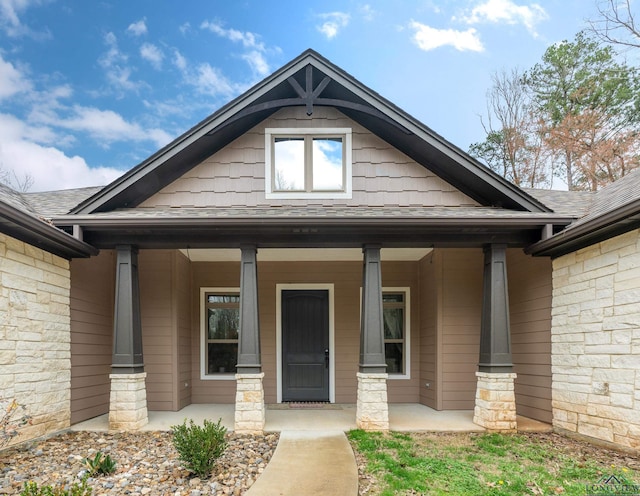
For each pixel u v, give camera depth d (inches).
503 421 227.0
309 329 319.9
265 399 310.0
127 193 256.4
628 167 547.5
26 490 122.5
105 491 146.8
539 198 313.0
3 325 186.5
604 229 196.1
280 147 275.7
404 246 246.7
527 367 261.7
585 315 215.3
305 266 323.6
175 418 254.5
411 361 319.0
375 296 236.2
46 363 214.7
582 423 212.8
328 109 275.9
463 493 146.4
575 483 154.4
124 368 229.0
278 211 247.9
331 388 312.5
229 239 239.9
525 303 266.1
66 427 228.5
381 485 154.8
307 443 200.5
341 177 273.4
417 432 222.8
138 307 243.6
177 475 161.2
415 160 273.9
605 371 200.7
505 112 721.0
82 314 250.2
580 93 613.6
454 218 226.5
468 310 290.4
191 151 259.9
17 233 194.5
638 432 182.1
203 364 314.7
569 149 603.5
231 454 185.9
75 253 233.6
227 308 323.6
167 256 289.6
